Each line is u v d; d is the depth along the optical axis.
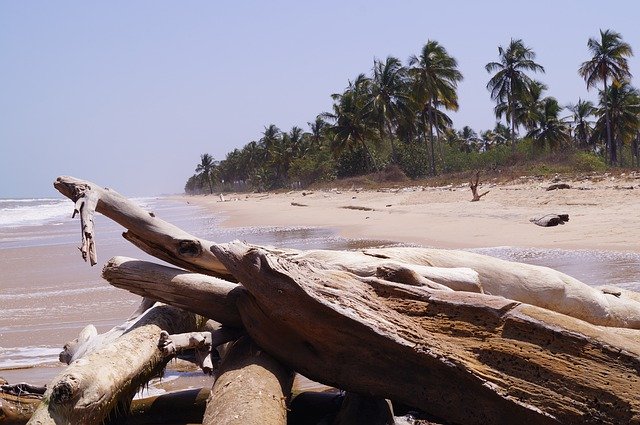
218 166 160.12
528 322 5.44
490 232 21.23
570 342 5.30
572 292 7.96
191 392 7.14
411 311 5.94
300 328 6.06
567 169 47.44
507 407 5.34
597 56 62.22
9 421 6.68
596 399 5.11
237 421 5.16
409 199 40.22
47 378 8.43
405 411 6.70
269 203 61.06
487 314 5.60
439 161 73.31
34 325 11.70
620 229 19.11
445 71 63.91
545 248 17.42
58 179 7.64
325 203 48.25
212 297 7.03
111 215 7.85
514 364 5.41
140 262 7.37
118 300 13.53
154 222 7.90
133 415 6.86
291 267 6.23
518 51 65.19
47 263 21.97
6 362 9.39
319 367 6.12
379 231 24.62
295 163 97.06
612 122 70.38
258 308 6.38
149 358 6.32
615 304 8.06
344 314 5.81
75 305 13.31
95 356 5.83
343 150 75.31
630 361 5.12
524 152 68.19
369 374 5.89
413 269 6.65
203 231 32.25
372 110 68.50
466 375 5.45
